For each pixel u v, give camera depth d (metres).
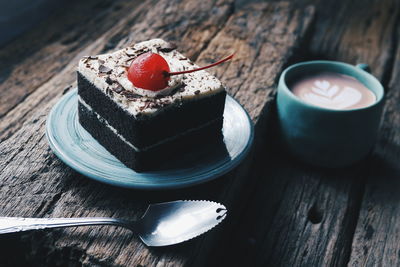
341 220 0.50
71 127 0.47
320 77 0.56
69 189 0.45
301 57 0.67
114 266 0.40
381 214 0.51
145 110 0.42
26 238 0.42
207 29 0.65
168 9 0.68
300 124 0.52
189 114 0.45
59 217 0.42
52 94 0.56
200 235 0.42
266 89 0.56
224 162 0.45
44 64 0.67
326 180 0.54
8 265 0.43
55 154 0.44
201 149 0.46
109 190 0.45
